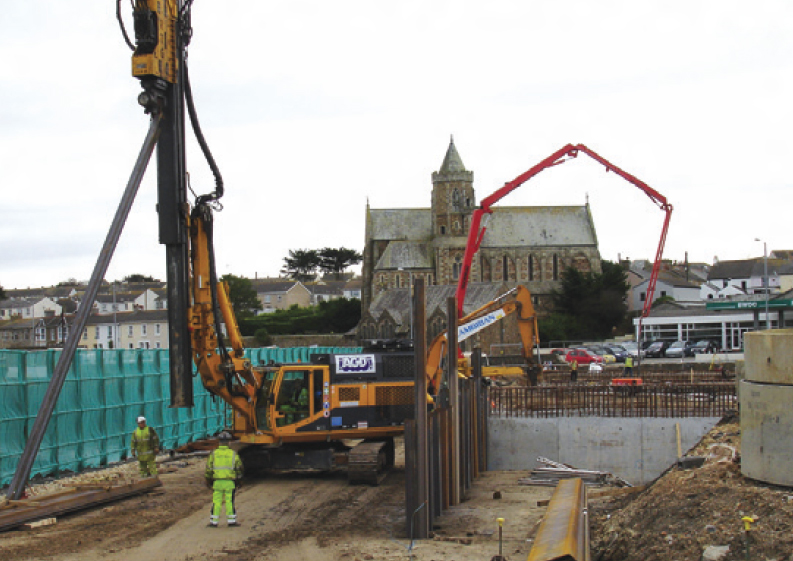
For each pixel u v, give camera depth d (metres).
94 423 25.64
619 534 15.57
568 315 123.88
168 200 20.67
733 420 22.16
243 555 15.20
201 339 22.36
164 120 20.58
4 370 21.80
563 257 136.62
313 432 23.69
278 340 117.75
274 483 23.58
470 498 23.23
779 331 16.16
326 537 16.78
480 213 44.09
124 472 24.94
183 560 14.81
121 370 27.25
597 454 32.12
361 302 138.00
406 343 25.38
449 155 136.25
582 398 39.81
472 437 27.33
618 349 80.31
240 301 149.88
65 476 23.94
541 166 45.78
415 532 16.81
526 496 23.39
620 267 126.75
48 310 128.12
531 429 32.62
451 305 21.81
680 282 137.12
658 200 52.38
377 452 22.98
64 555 15.03
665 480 16.94
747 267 129.12
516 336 105.56
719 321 83.06
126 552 15.32
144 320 109.50
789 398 14.43
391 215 142.62
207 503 20.22
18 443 22.12
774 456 14.59
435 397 27.77
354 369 24.17
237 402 23.58
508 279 135.75
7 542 16.03
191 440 32.03
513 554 15.51
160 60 20.14
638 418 31.91
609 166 50.59
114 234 19.59
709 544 13.46
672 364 59.34
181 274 20.97
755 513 13.86
